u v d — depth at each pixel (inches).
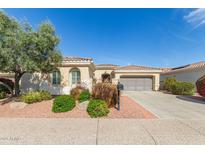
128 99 556.4
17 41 396.2
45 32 445.7
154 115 327.9
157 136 208.1
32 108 378.6
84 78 660.7
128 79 971.3
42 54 453.4
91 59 690.2
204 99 575.8
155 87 954.1
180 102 510.6
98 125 256.4
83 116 316.8
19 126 251.4
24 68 429.1
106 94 390.0
